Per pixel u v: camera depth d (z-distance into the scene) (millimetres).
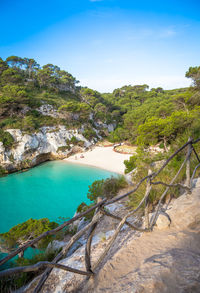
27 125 37969
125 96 97500
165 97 71812
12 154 32719
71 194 22266
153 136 20734
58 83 73125
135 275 1894
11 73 53469
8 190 23891
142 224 3541
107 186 8414
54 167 34375
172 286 1619
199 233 2572
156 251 2350
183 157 6602
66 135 43969
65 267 1702
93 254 2889
